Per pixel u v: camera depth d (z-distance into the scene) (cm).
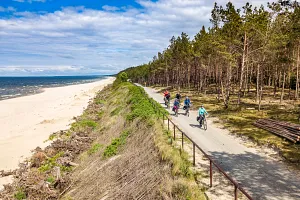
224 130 1811
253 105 2905
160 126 1650
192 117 2350
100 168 1417
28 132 2853
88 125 2853
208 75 5581
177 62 6103
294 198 825
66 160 1711
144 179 1073
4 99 6250
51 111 4350
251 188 902
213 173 1039
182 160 1087
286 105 2797
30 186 1341
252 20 2405
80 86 12050
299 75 3681
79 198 1188
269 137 1550
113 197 1073
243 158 1220
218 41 2698
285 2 1684
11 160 1952
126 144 1698
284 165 1116
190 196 830
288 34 2258
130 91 3772
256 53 2875
